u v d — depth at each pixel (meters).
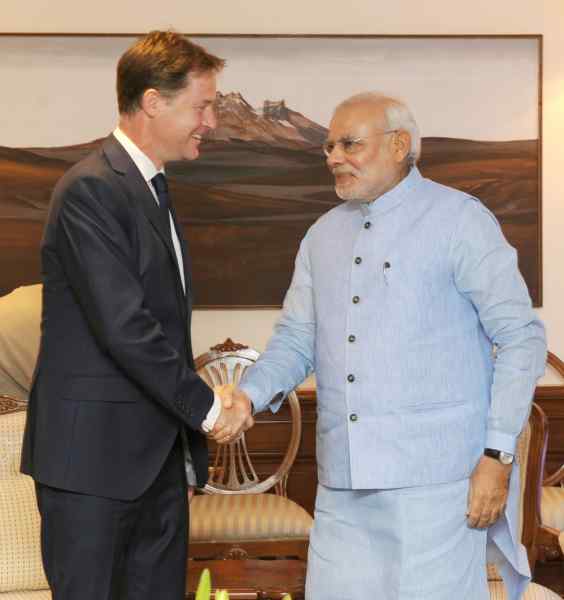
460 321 2.89
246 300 5.52
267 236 5.52
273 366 3.12
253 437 5.33
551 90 5.56
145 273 2.85
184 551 3.08
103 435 2.81
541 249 5.55
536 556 4.15
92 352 2.84
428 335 2.86
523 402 2.79
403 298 2.86
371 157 2.90
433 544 2.83
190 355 3.02
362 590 2.90
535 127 5.54
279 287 5.53
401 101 2.97
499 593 3.52
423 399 2.85
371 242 2.94
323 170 5.52
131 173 2.89
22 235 5.45
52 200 2.90
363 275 2.93
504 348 2.83
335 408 2.95
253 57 5.50
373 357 2.87
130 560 2.98
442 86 5.53
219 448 4.98
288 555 4.53
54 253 2.86
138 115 2.93
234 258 5.52
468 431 2.86
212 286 5.52
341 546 2.95
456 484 2.85
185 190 5.49
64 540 2.82
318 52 5.50
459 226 2.86
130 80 2.92
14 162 5.45
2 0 5.48
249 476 5.34
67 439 2.80
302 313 3.18
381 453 2.85
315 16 5.53
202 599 1.89
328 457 2.98
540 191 5.54
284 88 5.50
